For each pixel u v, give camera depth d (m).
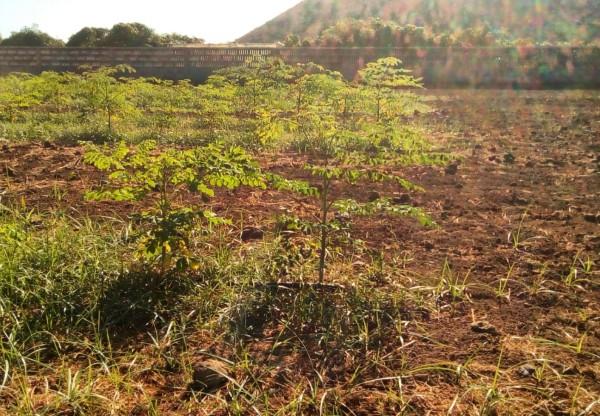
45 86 13.80
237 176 3.96
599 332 3.67
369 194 6.73
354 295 3.98
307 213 5.93
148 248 3.88
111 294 3.89
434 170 8.11
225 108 12.07
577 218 5.92
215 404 2.95
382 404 2.96
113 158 4.13
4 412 2.78
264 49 28.58
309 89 11.19
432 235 5.35
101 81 11.38
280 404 2.96
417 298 4.04
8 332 3.44
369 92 10.97
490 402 2.94
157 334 3.55
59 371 3.16
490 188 7.13
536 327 3.73
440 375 3.21
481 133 11.71
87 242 4.55
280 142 9.83
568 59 26.58
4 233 4.29
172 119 11.16
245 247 4.81
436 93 21.47
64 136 10.38
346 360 3.35
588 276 4.48
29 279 3.89
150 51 29.39
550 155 9.35
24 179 7.05
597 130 12.02
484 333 3.64
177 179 4.12
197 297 3.92
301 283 4.08
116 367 3.23
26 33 38.59
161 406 2.94
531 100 18.47
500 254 4.90
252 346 3.48
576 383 3.14
